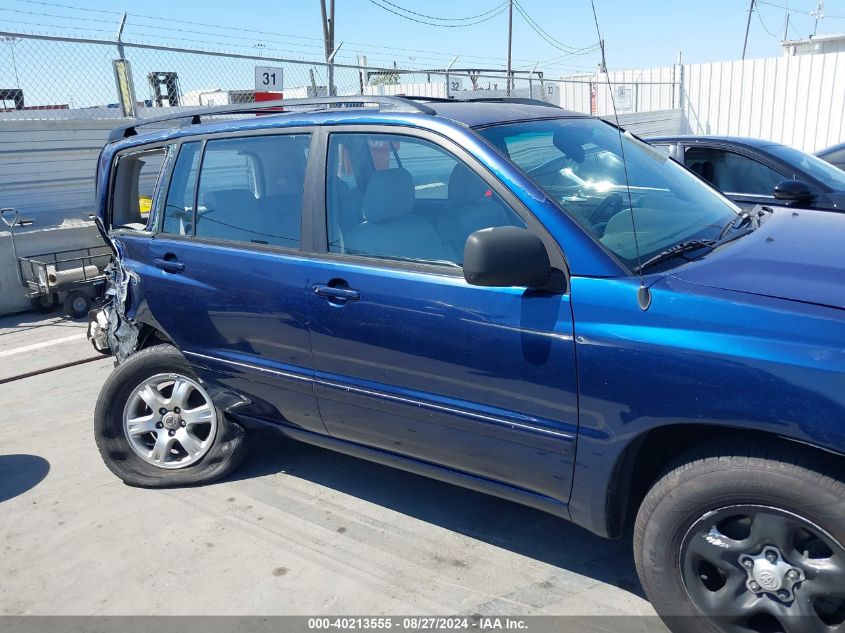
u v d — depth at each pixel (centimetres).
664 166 354
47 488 405
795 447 220
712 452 231
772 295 227
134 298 395
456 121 300
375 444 324
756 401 216
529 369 261
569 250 257
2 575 328
